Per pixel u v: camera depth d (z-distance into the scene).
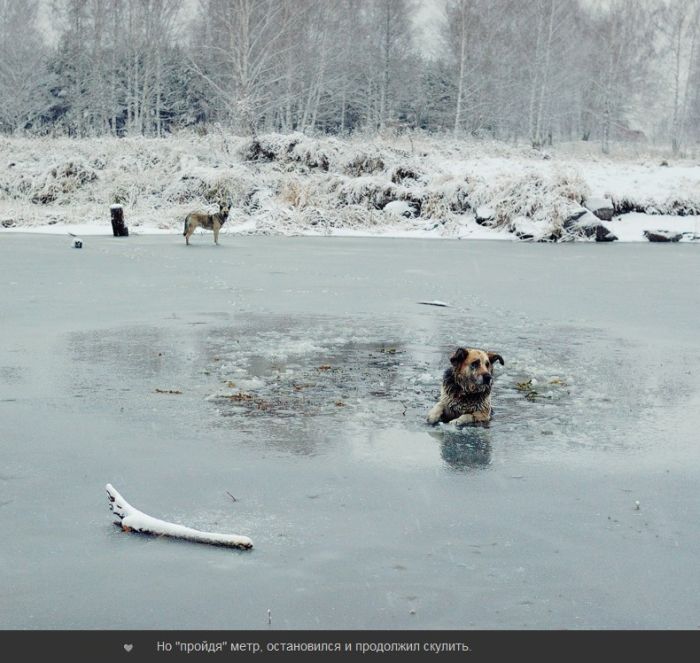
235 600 4.07
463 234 33.53
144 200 38.56
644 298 16.05
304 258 23.36
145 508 5.29
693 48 70.12
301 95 61.94
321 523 5.06
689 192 36.84
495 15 67.06
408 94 75.19
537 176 34.91
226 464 6.17
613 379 9.27
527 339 11.65
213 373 9.16
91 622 3.88
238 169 39.50
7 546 4.68
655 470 6.17
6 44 68.75
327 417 7.48
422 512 5.25
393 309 14.21
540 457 6.45
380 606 4.03
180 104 79.31
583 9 80.94
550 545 4.77
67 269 19.55
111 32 69.38
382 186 36.88
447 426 7.25
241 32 52.62
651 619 3.95
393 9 70.25
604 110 67.81
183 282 17.47
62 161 39.56
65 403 7.87
